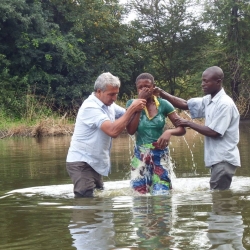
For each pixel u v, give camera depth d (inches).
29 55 979.9
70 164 218.7
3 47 978.7
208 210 170.7
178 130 224.5
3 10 917.2
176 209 173.8
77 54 1019.9
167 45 1349.7
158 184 219.0
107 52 1197.1
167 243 130.6
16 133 722.2
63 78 1013.2
